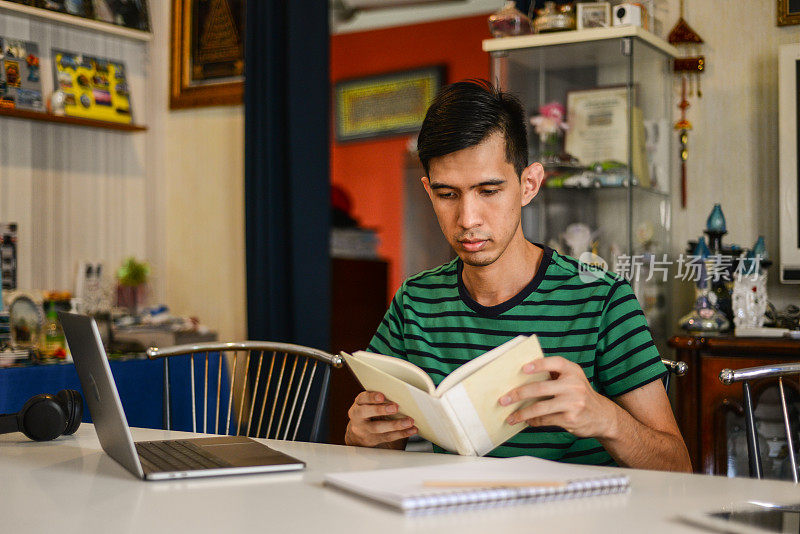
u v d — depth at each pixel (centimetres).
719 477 107
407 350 157
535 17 304
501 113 132
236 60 340
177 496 99
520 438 143
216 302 352
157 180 357
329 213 323
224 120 348
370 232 488
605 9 273
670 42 291
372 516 88
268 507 93
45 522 89
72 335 119
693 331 257
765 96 282
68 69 315
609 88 274
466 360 150
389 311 165
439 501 89
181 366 287
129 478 109
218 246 351
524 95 288
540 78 286
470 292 151
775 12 279
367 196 738
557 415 114
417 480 101
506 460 115
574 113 280
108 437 120
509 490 93
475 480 100
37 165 308
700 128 291
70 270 320
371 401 125
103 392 112
